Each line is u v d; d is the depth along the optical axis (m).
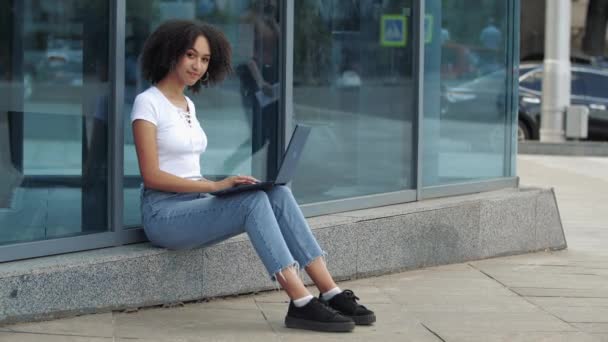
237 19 6.44
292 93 6.76
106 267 5.34
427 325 5.47
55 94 5.47
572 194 12.15
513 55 8.53
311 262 5.38
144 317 5.37
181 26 5.45
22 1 5.34
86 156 5.62
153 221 5.46
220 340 5.00
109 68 5.71
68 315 5.20
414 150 7.62
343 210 7.00
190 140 5.50
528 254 7.96
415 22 7.63
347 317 5.30
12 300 4.97
